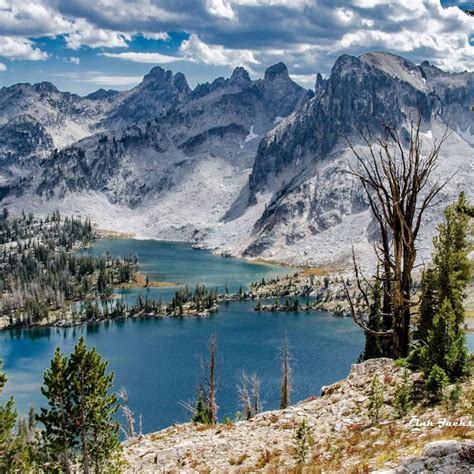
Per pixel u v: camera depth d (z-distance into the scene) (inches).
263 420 1338.6
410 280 1398.9
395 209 1359.5
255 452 1141.7
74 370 1469.0
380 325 2020.2
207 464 1139.3
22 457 1486.2
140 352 6875.0
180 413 4726.9
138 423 4480.8
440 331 1245.7
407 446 911.7
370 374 1378.0
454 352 1222.3
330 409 1267.2
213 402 2415.1
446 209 1739.7
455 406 1059.9
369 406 1174.3
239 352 6604.3
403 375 1197.1
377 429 1063.0
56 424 1466.5
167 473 1141.7
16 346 7667.3
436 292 1713.8
